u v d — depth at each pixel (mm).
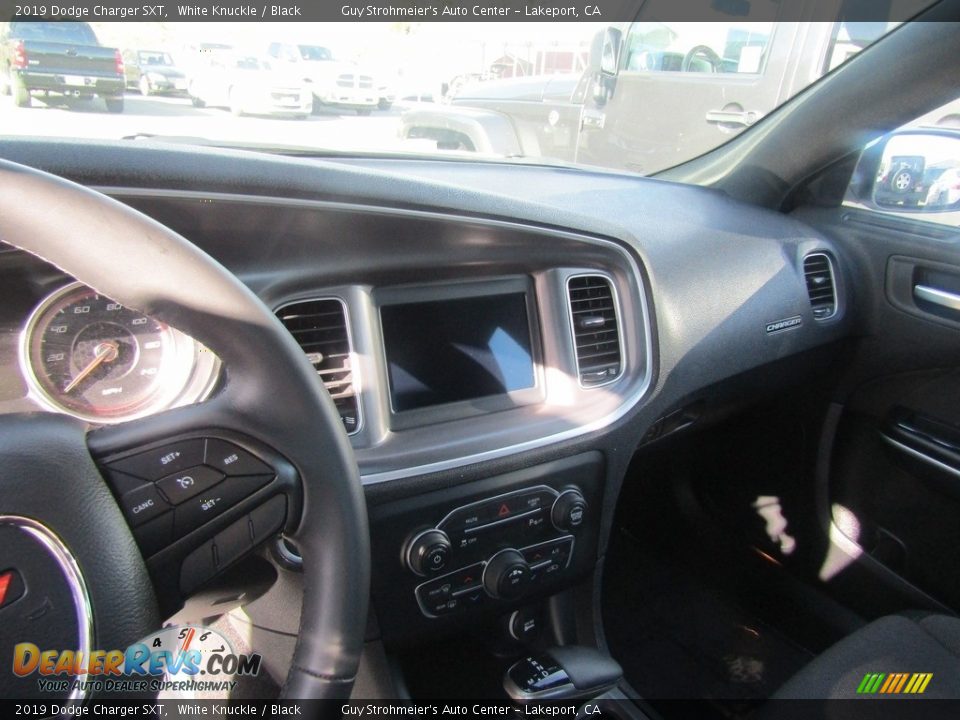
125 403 1039
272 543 1213
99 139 1038
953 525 1899
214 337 850
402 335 1359
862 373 2088
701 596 2264
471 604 1501
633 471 2133
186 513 883
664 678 1970
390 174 1234
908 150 1974
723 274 1771
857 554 2098
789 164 2117
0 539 767
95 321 1017
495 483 1439
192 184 1046
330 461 912
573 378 1549
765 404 2273
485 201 1321
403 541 1380
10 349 991
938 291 1911
